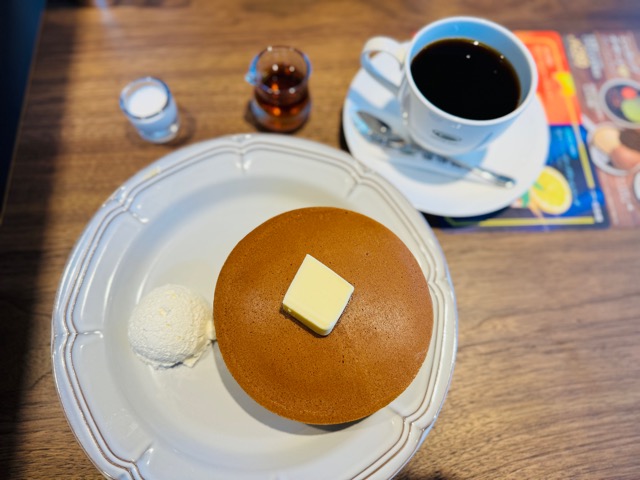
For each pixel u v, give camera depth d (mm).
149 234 303
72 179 327
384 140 335
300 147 312
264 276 264
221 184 313
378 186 306
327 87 361
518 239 329
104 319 279
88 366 266
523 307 313
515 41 292
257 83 325
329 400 250
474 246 327
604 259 325
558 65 373
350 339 254
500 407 291
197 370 286
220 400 280
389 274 268
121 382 270
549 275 321
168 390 281
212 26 370
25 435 273
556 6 389
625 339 308
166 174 303
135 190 298
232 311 260
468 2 387
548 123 358
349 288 245
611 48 379
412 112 299
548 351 304
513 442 285
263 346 254
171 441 266
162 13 371
